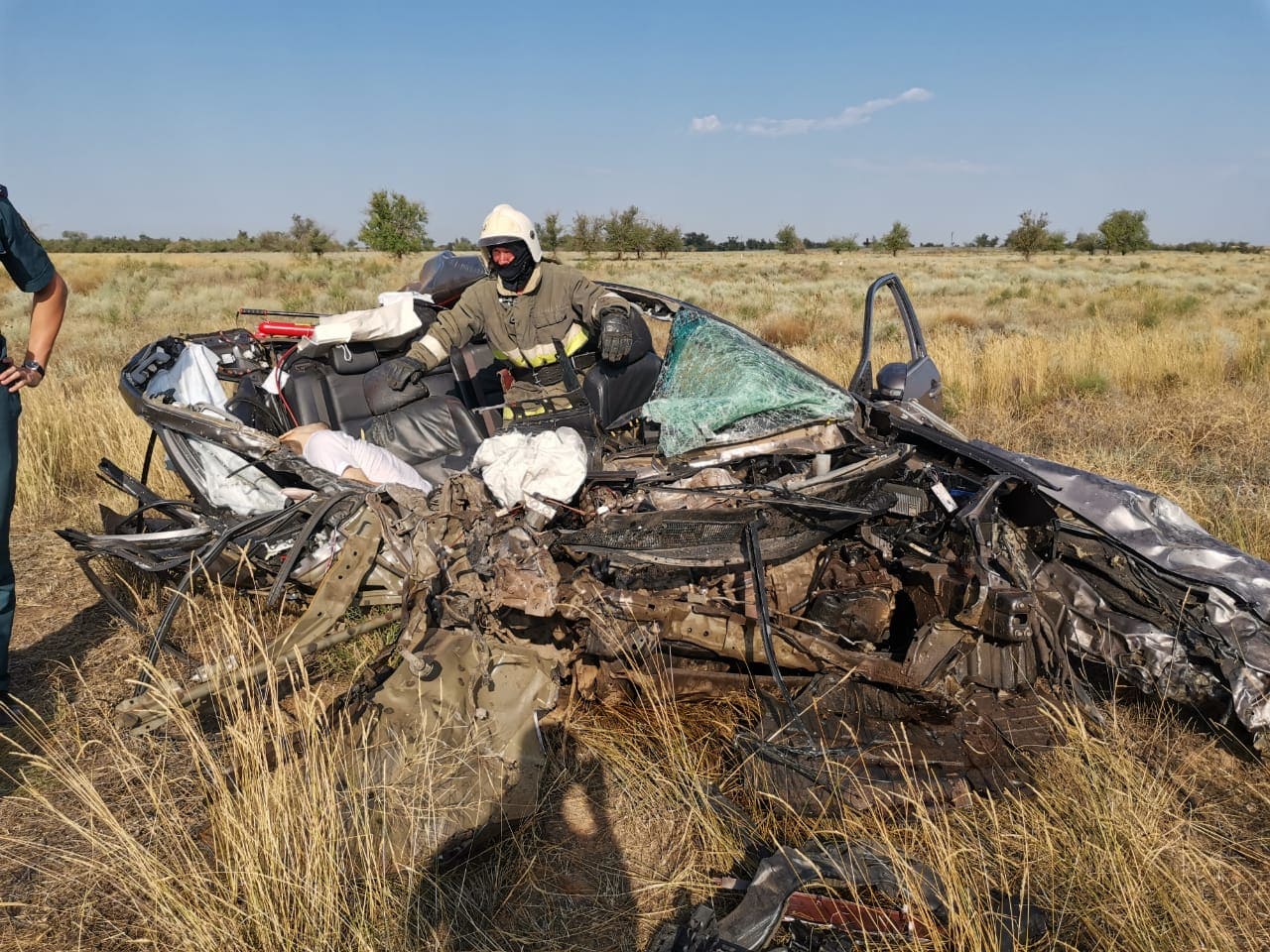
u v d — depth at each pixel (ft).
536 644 10.55
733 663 11.07
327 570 10.84
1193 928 7.38
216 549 11.12
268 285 90.38
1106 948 7.43
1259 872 8.49
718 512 10.28
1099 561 12.25
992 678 10.48
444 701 9.27
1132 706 11.19
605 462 12.07
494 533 10.37
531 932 8.00
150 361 13.94
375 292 79.46
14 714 11.16
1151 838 8.12
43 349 11.57
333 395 15.72
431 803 8.29
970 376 30.71
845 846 8.14
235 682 9.40
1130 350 33.14
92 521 18.97
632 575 10.70
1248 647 10.35
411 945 7.70
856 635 10.89
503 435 11.24
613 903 8.35
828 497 11.20
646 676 10.32
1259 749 9.96
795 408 12.45
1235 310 63.16
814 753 9.42
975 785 9.29
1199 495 17.70
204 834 8.63
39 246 11.22
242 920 7.45
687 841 9.08
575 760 10.39
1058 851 8.46
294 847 7.71
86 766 10.49
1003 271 139.54
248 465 12.29
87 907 8.30
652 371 14.93
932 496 11.77
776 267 160.56
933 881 7.72
